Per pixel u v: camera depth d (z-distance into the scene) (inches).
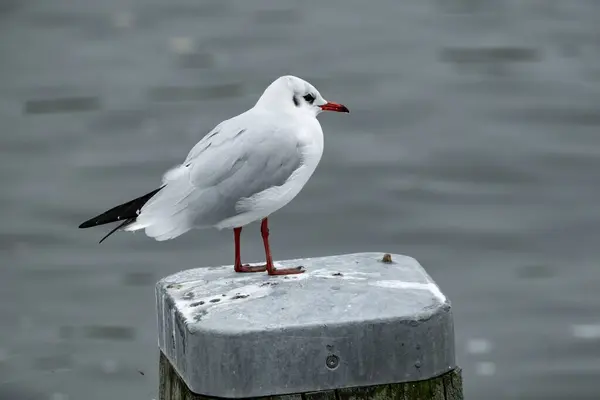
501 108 1084.5
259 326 196.9
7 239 795.4
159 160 969.5
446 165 922.1
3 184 913.5
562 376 605.6
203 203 258.8
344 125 1043.3
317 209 833.5
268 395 197.0
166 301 224.7
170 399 221.0
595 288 701.9
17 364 618.8
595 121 1034.7
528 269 732.7
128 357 626.5
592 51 1307.8
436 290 213.3
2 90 1235.9
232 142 263.3
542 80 1184.8
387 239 788.0
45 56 1417.3
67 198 874.8
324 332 195.9
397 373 199.2
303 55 1354.6
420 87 1179.9
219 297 216.8
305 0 1690.5
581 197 851.4
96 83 1253.7
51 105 1168.2
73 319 676.7
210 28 1545.3
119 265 745.0
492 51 1323.8
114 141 1027.3
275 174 262.2
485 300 693.9
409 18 1528.1
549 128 1018.1
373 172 908.0
